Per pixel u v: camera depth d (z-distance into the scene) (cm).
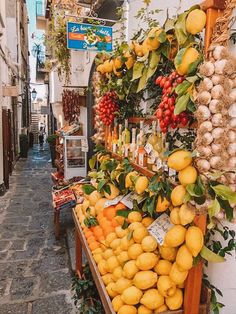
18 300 304
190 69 135
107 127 317
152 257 167
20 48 1628
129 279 173
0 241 453
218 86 123
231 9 124
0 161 745
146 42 180
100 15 464
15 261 388
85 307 261
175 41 166
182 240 150
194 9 140
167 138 200
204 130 127
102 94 298
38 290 322
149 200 185
